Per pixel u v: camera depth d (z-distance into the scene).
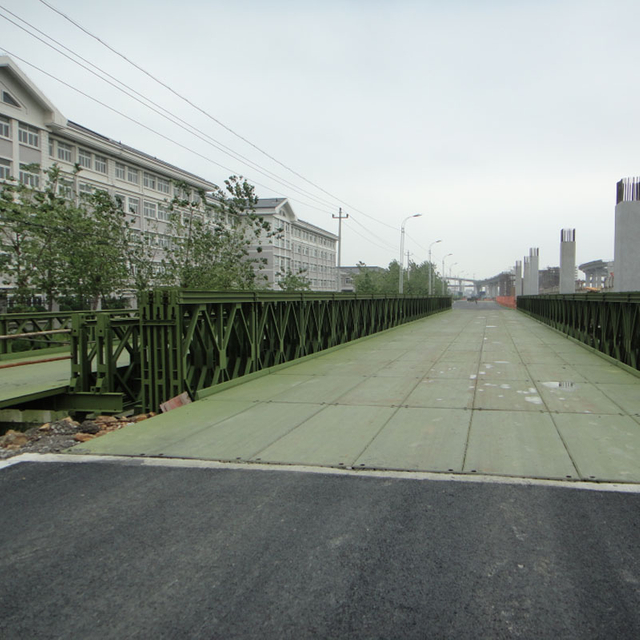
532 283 55.41
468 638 2.67
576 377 10.47
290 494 4.66
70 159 35.78
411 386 9.76
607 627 2.74
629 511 4.16
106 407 8.50
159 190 44.12
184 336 8.79
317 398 8.84
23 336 8.23
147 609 2.97
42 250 20.69
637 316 10.76
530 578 3.21
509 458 5.50
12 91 30.72
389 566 3.38
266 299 11.51
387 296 25.61
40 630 2.80
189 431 6.89
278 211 68.25
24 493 4.78
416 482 4.89
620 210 16.61
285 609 2.94
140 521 4.14
